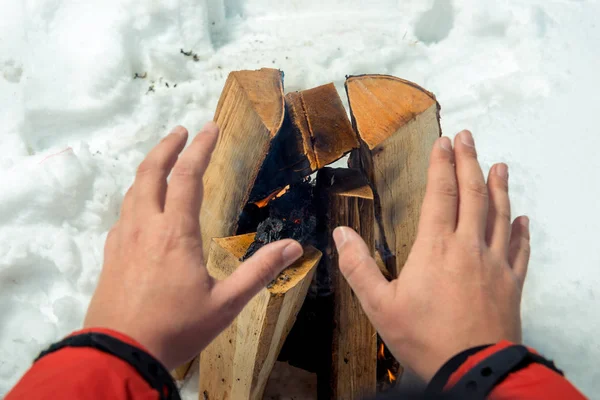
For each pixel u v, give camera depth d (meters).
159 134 1.94
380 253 1.32
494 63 2.17
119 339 0.63
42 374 0.57
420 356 0.71
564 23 2.27
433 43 2.26
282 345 1.33
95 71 1.95
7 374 1.46
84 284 1.62
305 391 1.45
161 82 2.04
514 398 0.56
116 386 0.56
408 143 1.23
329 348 1.32
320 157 1.20
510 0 2.27
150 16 2.09
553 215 1.75
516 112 2.02
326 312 1.30
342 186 1.21
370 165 1.21
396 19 2.35
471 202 0.78
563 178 1.84
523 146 1.92
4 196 1.68
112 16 2.05
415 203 1.29
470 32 2.24
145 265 0.74
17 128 1.87
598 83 2.08
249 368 1.20
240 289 0.81
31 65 1.99
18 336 1.51
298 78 2.10
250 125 1.20
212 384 1.34
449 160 0.81
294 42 2.23
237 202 1.25
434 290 0.72
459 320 0.69
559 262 1.65
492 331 0.69
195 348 0.76
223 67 2.12
